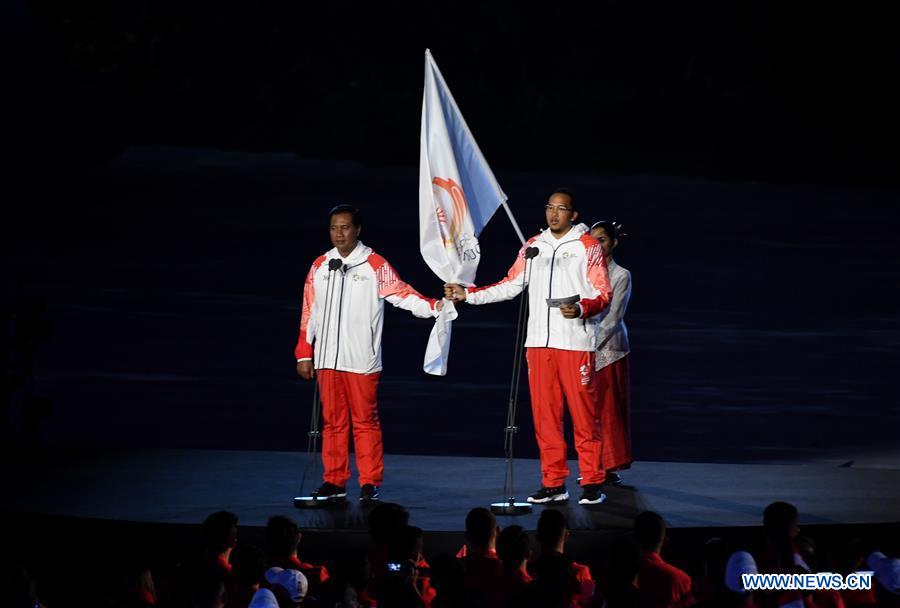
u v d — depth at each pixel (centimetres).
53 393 4238
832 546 2234
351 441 3503
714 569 1728
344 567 1659
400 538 1800
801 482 2645
